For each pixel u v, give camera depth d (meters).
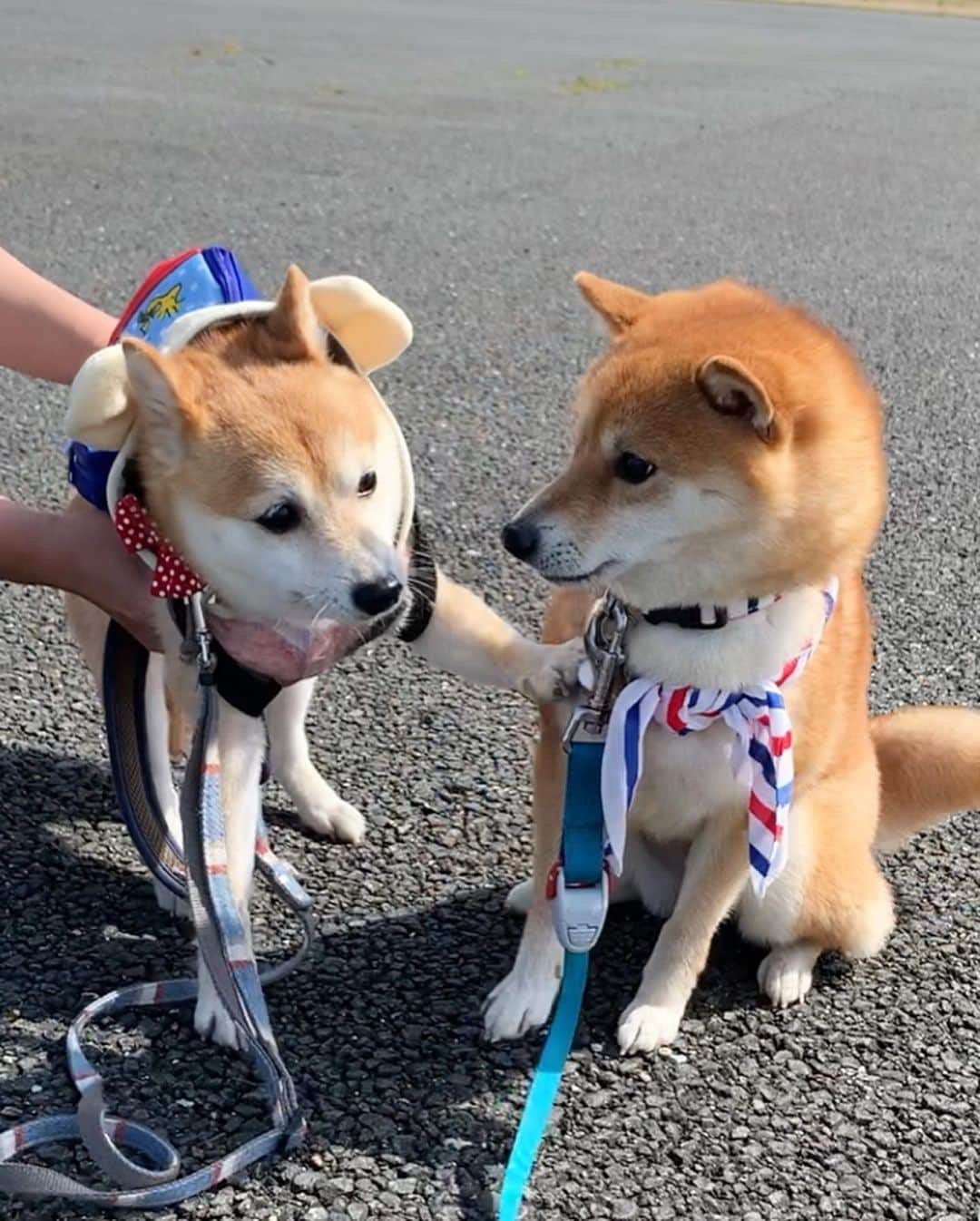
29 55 4.19
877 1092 0.90
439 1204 0.81
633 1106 0.88
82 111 3.44
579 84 4.36
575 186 3.01
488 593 1.41
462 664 1.00
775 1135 0.87
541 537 0.94
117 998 0.91
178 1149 0.84
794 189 3.11
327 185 2.87
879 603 1.43
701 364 0.90
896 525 1.58
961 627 1.39
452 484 1.62
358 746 1.20
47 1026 0.92
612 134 3.60
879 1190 0.83
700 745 0.93
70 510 1.01
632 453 0.92
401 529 0.99
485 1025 0.94
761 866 0.91
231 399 0.92
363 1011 0.94
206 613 0.93
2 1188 0.79
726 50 5.44
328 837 1.10
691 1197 0.82
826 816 0.98
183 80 3.97
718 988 1.00
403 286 2.27
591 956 1.02
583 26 5.95
